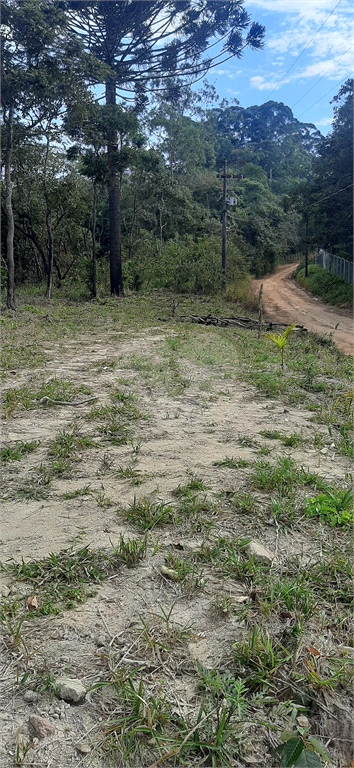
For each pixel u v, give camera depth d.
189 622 2.43
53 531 3.27
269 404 6.61
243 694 2.04
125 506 3.61
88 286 27.61
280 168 104.50
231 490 3.88
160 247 40.97
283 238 72.62
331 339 16.12
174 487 3.94
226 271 31.66
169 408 6.29
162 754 1.79
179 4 23.97
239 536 3.22
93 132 22.84
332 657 2.19
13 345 11.02
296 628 2.35
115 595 2.64
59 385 7.24
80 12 23.64
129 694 1.98
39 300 23.09
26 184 25.73
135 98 27.19
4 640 2.32
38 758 1.78
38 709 1.98
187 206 41.91
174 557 2.95
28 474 4.18
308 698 2.03
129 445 4.94
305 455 4.74
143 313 19.52
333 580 2.76
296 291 42.34
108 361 9.27
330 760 1.80
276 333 15.70
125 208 45.06
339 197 38.56
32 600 2.56
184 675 2.13
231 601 2.57
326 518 3.46
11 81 17.09
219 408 6.36
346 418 6.02
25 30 17.42
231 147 102.62
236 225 57.78
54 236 31.28
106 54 25.14
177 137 56.09
